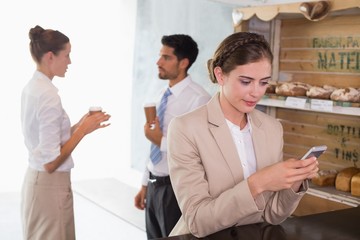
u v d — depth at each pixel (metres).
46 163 2.53
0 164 6.30
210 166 1.62
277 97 2.68
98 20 6.36
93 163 6.64
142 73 5.64
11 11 6.20
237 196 1.45
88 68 6.55
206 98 2.78
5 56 6.23
